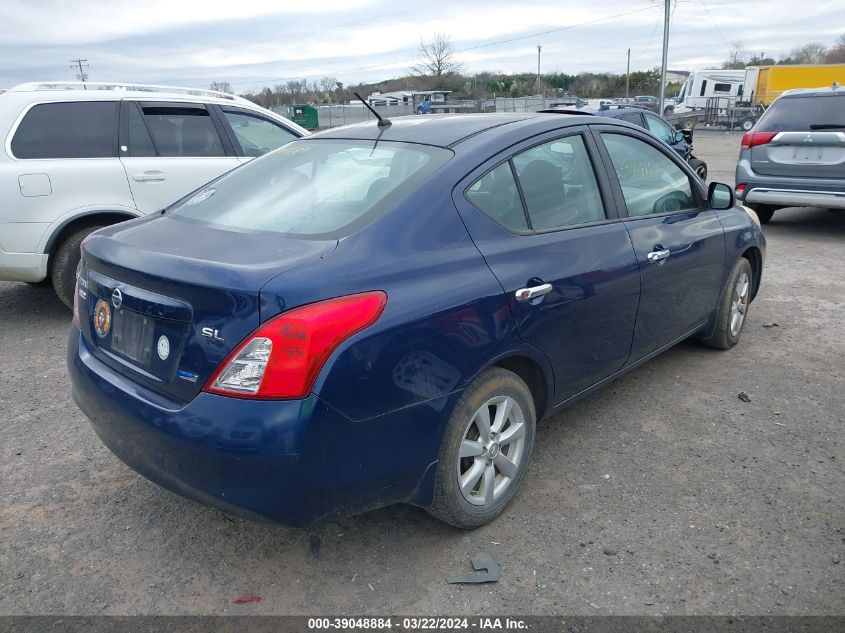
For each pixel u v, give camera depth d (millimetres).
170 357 2453
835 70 34969
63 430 3938
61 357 5051
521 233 3066
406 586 2684
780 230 9586
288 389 2242
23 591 2658
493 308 2791
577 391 3484
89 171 5629
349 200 2846
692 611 2531
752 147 9047
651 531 2990
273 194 3109
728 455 3613
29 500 3254
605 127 3771
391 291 2482
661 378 4594
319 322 2273
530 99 36938
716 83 42000
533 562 2805
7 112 5457
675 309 4105
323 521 2469
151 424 2430
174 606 2592
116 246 2760
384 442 2473
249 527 3059
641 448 3695
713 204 4430
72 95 5746
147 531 3031
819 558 2807
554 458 3605
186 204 3344
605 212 3586
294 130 7113
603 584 2674
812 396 4305
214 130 6426
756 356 4961
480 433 2883
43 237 5445
